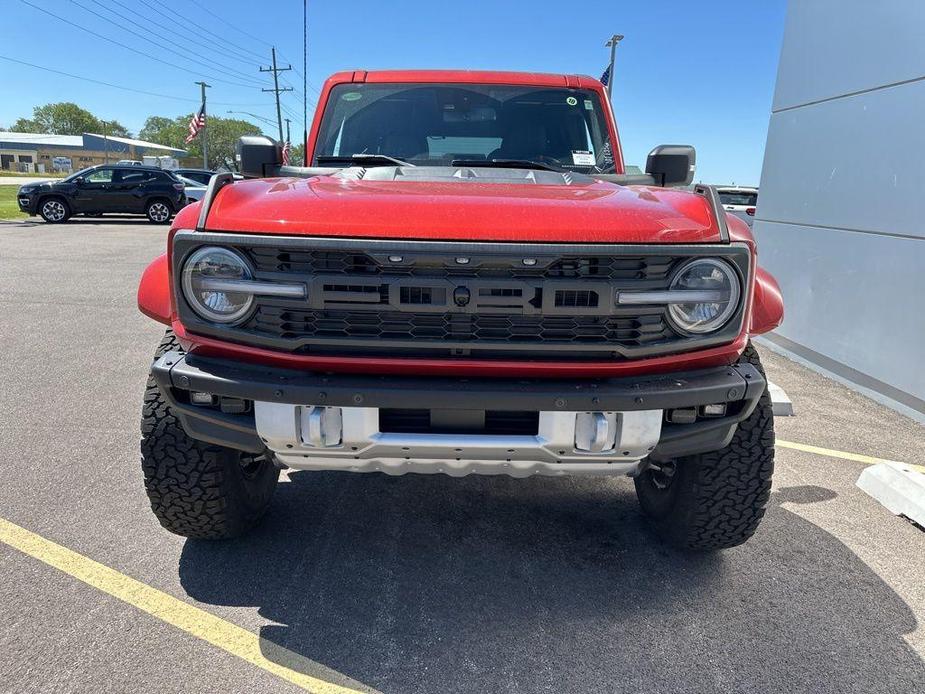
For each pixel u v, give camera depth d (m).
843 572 2.80
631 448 2.18
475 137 3.66
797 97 6.48
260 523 3.08
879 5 5.38
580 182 2.77
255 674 2.14
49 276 9.73
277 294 2.05
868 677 2.20
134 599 2.49
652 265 2.09
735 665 2.24
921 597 2.64
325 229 2.02
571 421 2.12
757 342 7.13
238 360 2.17
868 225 5.40
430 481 3.57
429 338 2.06
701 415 2.30
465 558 2.84
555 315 2.05
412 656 2.25
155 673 2.13
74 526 2.97
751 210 14.33
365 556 2.84
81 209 19.27
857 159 5.59
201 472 2.53
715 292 2.15
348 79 3.77
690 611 2.52
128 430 4.11
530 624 2.43
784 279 6.65
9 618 2.36
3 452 3.74
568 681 2.15
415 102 3.70
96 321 7.06
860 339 5.45
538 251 2.00
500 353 2.11
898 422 4.73
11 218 20.47
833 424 4.66
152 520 3.04
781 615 2.51
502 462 2.22
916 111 4.96
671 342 2.15
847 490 3.57
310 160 3.65
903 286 4.98
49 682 2.07
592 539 3.01
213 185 2.26
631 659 2.26
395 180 2.59
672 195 2.46
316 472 3.66
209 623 2.37
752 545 3.00
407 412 2.16
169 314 2.33
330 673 2.16
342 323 2.07
